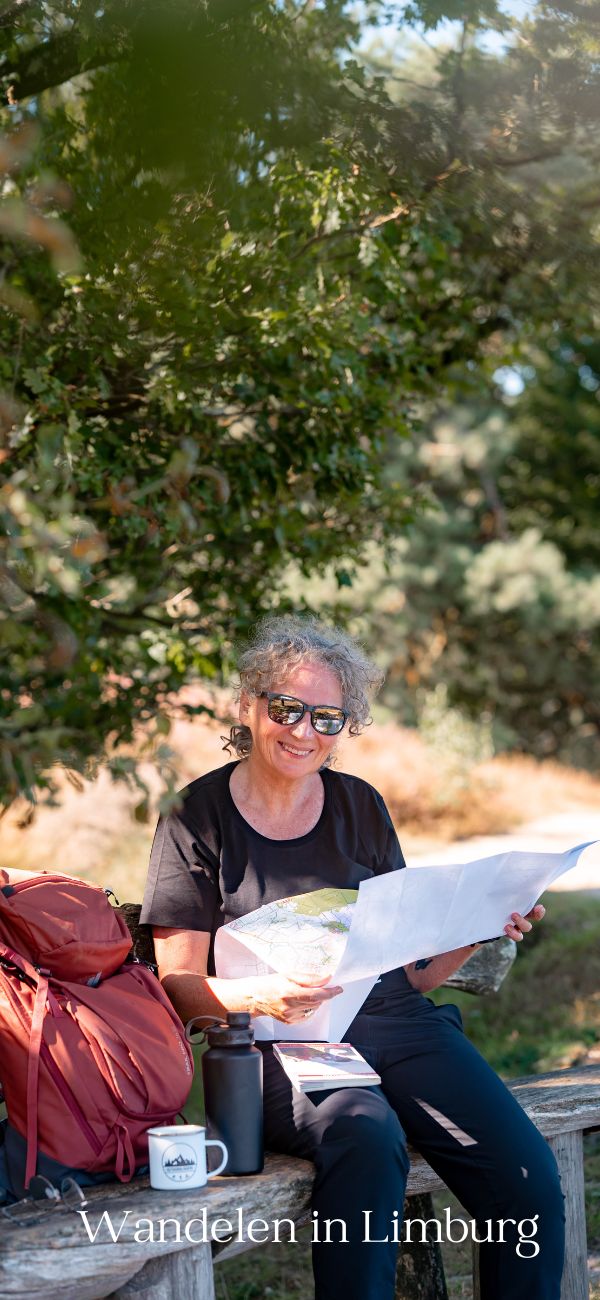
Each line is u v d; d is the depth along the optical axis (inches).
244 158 116.0
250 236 128.8
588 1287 114.4
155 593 177.0
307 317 139.9
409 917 97.9
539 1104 110.7
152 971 103.5
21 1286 78.9
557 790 625.6
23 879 97.7
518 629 876.6
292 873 108.6
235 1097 92.2
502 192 147.6
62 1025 89.7
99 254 113.1
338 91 127.6
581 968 258.7
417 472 831.1
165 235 113.2
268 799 110.4
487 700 894.4
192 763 432.1
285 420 163.6
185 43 83.4
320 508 179.5
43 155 108.0
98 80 100.1
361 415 166.2
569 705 918.4
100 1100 88.7
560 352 882.1
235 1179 90.7
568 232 160.7
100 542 117.9
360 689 113.3
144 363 136.9
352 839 112.8
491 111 136.1
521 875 103.3
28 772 113.1
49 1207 84.5
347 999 103.6
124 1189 88.2
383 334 166.1
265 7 111.3
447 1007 113.0
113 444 144.9
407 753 557.9
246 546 185.8
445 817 514.3
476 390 204.4
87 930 94.6
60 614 155.5
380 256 144.4
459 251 172.1
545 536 951.0
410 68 149.4
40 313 124.9
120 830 365.1
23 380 129.0
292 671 108.9
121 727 175.3
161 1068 90.8
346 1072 97.2
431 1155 100.7
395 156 135.8
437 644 861.8
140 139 91.4
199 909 106.0
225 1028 94.8
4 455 119.6
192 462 139.7
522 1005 242.4
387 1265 89.8
